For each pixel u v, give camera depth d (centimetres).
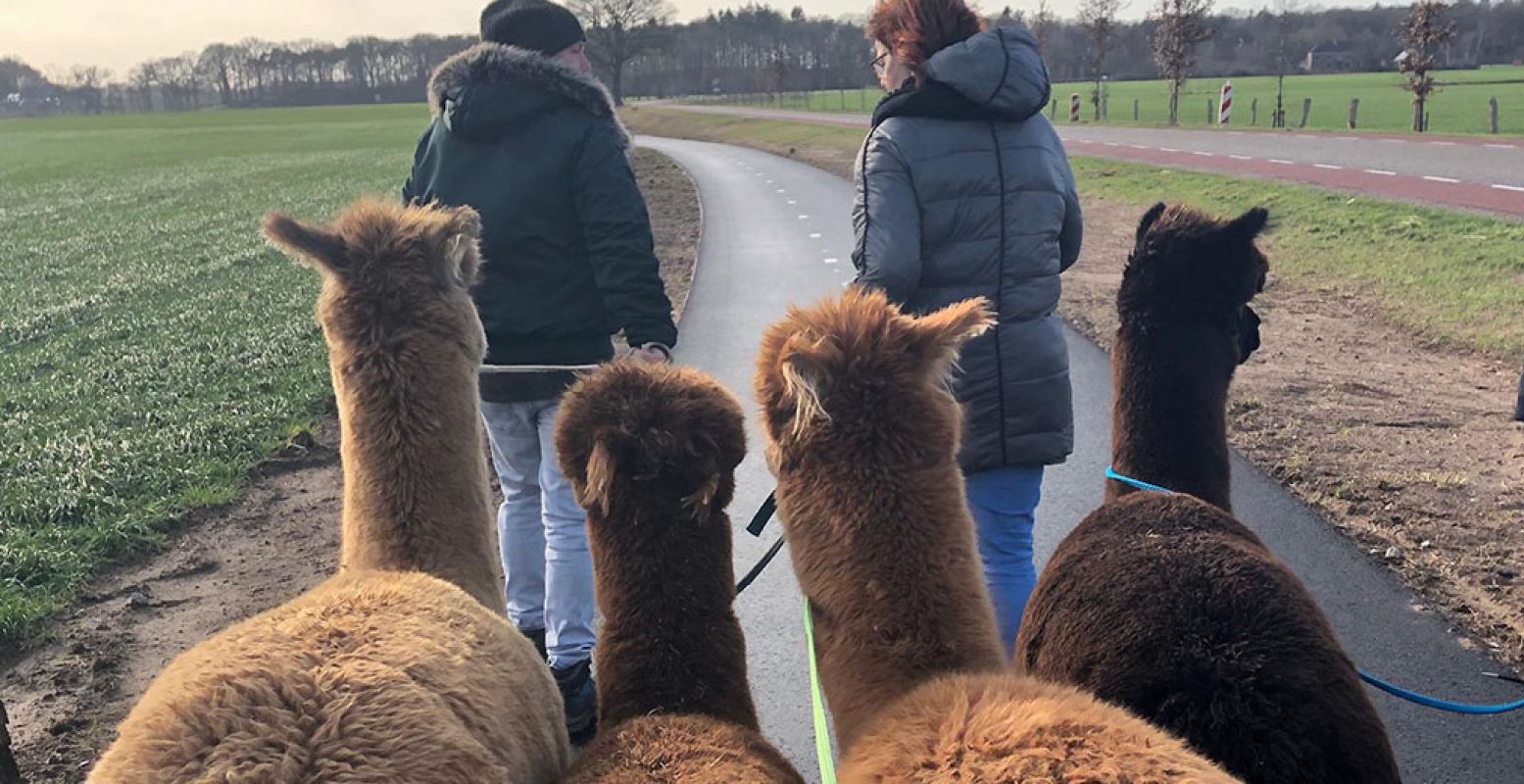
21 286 1909
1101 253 1741
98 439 877
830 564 253
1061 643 292
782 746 444
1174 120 4675
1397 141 3094
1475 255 1384
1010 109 381
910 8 385
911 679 243
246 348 1258
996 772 178
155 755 181
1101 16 5625
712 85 12594
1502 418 829
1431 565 569
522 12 418
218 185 4112
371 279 311
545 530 445
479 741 209
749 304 1342
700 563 276
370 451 304
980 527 412
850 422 252
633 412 274
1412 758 415
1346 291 1325
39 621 562
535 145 407
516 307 421
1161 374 378
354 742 187
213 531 703
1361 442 777
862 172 387
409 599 243
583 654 429
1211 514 334
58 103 16612
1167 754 179
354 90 15838
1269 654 256
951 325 261
